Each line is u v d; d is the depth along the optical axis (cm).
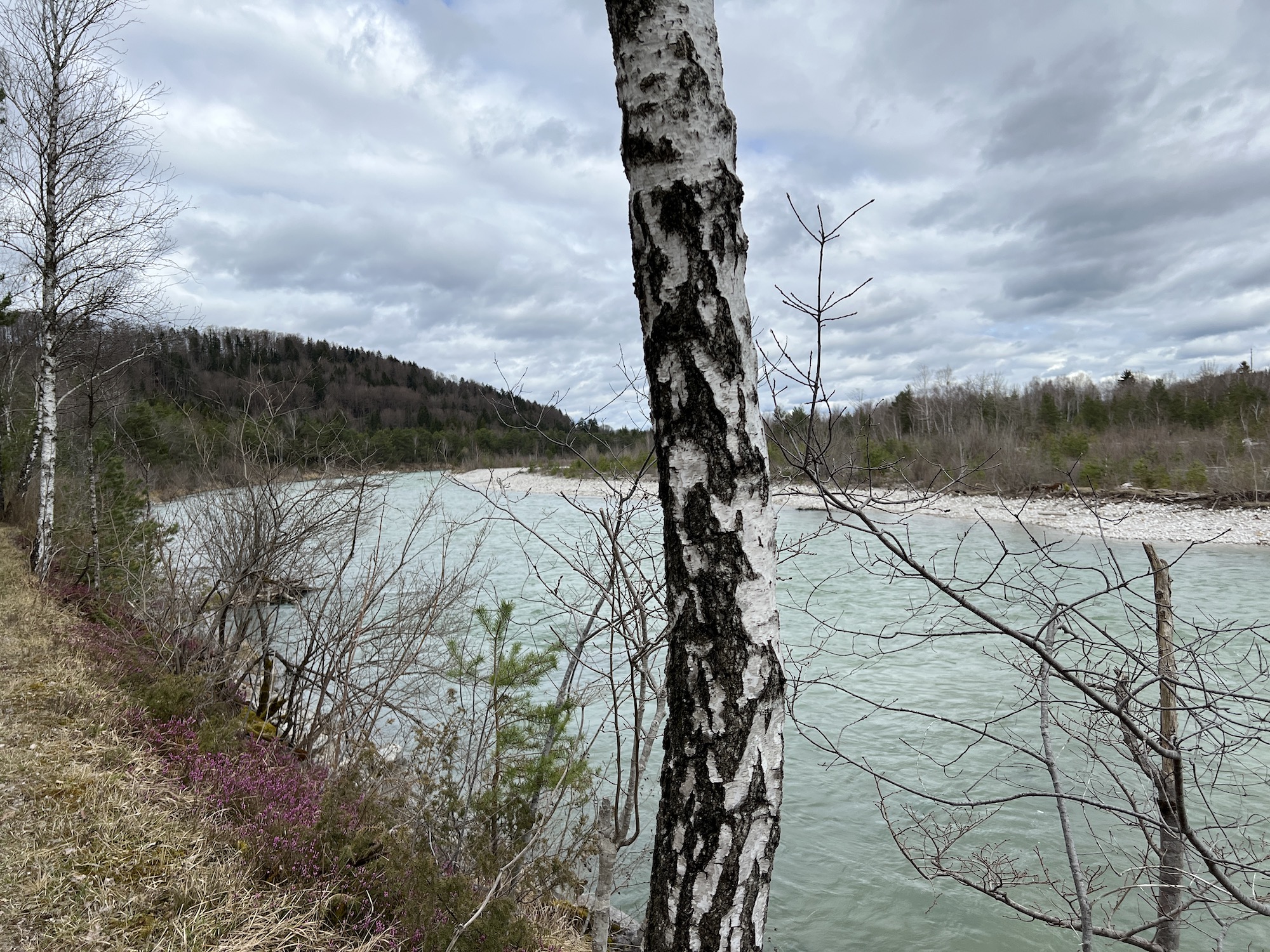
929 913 592
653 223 206
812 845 692
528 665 492
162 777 488
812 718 959
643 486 376
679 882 213
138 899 350
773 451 291
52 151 1143
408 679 815
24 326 1647
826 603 1456
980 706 960
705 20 204
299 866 402
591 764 759
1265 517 2505
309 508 746
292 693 722
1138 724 312
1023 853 648
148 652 762
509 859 439
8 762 464
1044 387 8244
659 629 605
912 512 281
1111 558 304
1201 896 310
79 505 1330
